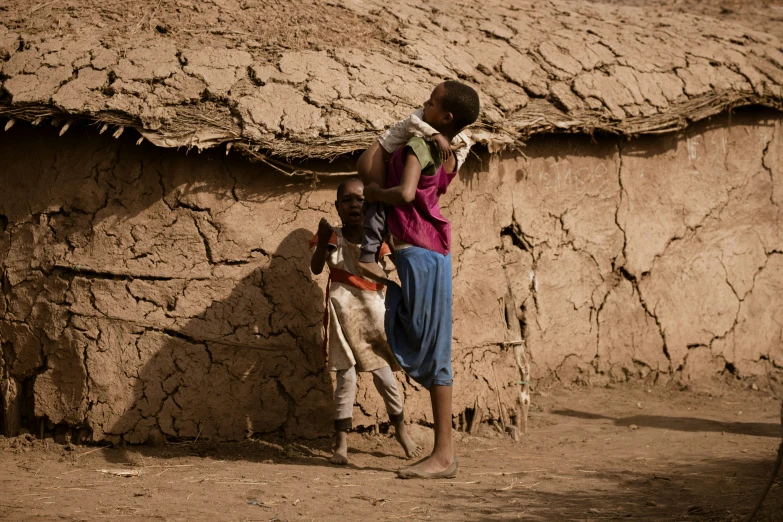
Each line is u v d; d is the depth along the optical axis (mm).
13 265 5750
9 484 4766
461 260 6336
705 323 8125
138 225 5672
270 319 5777
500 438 6203
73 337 5578
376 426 5965
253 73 5879
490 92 6707
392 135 4852
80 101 5473
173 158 5672
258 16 6633
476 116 4871
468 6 7918
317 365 5863
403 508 4457
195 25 6332
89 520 4125
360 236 5469
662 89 7574
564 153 7457
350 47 6465
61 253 5676
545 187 7371
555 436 6348
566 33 7809
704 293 8125
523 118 6715
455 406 6137
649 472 5328
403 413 5727
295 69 5996
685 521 4227
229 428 5684
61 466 5188
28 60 5738
